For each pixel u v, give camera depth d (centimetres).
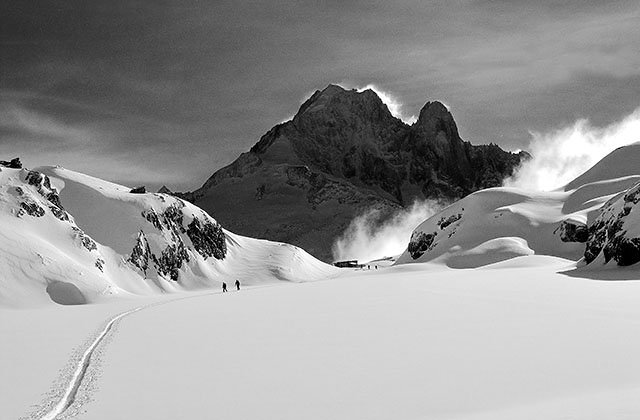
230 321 3819
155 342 2933
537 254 16538
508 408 1505
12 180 11738
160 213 15238
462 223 19525
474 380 1852
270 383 1944
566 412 1384
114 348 2775
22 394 1936
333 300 5316
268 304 5266
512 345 2400
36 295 8306
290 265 17675
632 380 1742
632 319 3027
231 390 1877
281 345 2684
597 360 2042
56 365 2391
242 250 18262
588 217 17188
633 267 8775
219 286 14625
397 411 1565
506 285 6150
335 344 2645
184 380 2042
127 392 1906
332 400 1705
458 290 5719
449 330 2903
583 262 11150
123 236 13475
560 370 1922
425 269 16500
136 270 12769
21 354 2656
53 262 9244
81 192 14525
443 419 1450
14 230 9906
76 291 8738
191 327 3569
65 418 1653
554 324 2928
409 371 2025
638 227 9319
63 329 3691
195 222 16350
